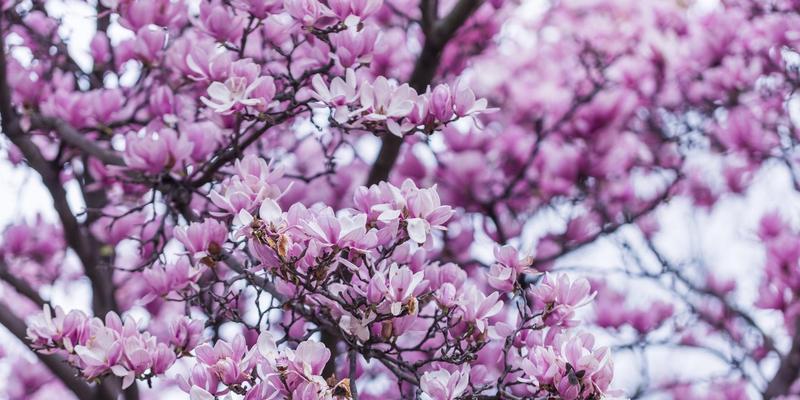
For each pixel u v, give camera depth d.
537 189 7.46
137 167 4.16
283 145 6.07
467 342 3.48
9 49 5.41
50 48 5.71
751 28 7.51
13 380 7.95
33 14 5.98
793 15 7.43
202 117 4.82
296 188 6.93
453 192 7.27
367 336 3.20
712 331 7.99
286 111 3.73
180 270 3.73
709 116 7.68
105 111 4.98
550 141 7.62
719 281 7.83
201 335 3.50
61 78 5.66
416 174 7.30
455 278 3.54
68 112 4.99
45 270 7.52
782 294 7.25
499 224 7.18
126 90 5.59
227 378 2.96
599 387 2.99
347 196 7.14
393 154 5.80
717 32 7.59
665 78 7.74
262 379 2.93
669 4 7.91
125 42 5.53
